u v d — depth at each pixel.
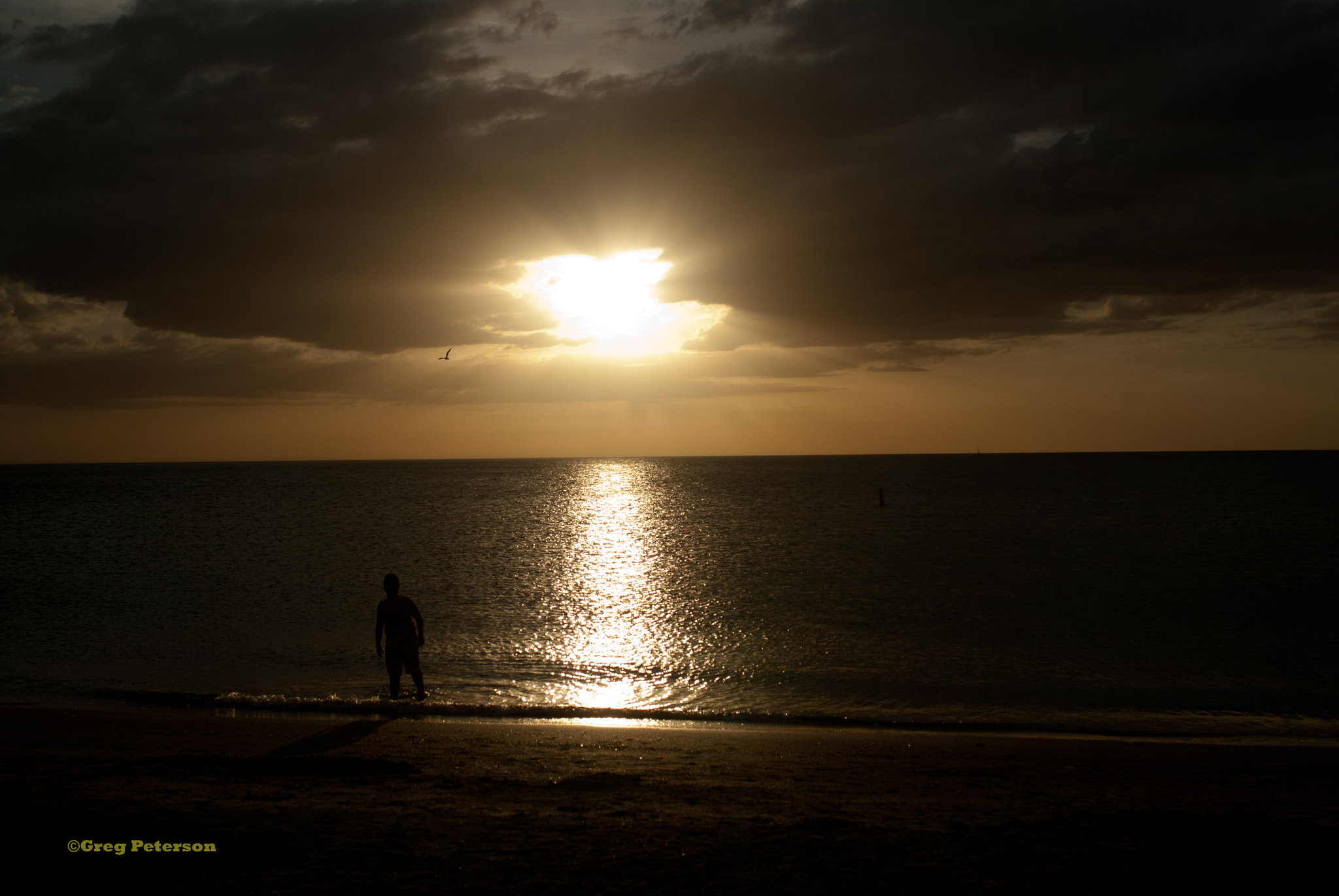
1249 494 79.38
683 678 15.77
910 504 73.62
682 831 6.36
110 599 25.12
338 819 6.43
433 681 15.40
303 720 12.66
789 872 5.39
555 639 19.39
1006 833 6.28
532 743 10.97
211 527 53.72
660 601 25.30
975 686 15.27
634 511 70.31
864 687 15.19
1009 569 32.38
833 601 25.09
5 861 5.22
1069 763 10.34
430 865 5.41
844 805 7.62
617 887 5.09
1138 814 6.77
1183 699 14.41
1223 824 6.35
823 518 59.94
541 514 67.06
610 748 10.71
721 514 66.44
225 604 24.11
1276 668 16.59
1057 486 101.12
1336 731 12.69
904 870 5.42
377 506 78.12
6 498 92.88
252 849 5.57
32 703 13.80
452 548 41.66
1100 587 27.69
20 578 29.86
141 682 15.23
